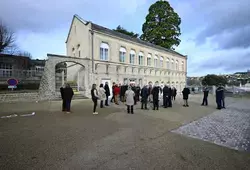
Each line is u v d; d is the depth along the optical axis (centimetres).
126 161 370
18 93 1342
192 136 561
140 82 2466
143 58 2539
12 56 2359
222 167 352
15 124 677
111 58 2038
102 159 377
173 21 3656
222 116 918
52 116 839
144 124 707
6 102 1280
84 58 1756
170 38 3697
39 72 2064
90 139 508
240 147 468
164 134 577
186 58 3841
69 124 684
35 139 500
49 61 1504
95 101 923
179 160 381
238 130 637
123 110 1047
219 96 1203
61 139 503
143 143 485
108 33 1998
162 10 3631
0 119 768
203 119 834
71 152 411
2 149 424
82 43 1952
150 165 354
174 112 1021
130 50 2320
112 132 583
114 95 1359
